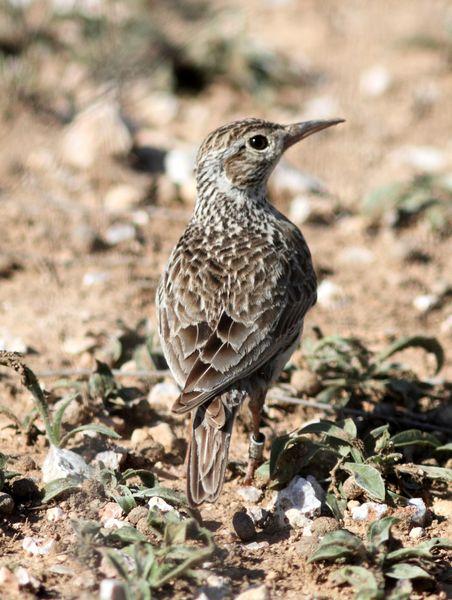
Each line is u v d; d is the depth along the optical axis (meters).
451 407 11.50
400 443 10.27
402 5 24.59
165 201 16.95
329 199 16.98
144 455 10.59
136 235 15.84
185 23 21.59
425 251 15.98
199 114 19.70
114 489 9.59
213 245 10.55
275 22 23.62
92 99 19.20
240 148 11.05
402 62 22.09
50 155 17.64
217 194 11.14
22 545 9.00
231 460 10.64
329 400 11.54
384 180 17.81
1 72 19.45
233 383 9.40
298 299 10.29
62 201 16.67
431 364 12.86
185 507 9.37
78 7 21.34
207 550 8.24
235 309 9.71
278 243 10.70
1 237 15.59
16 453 10.59
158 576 8.26
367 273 15.36
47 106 19.19
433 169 18.17
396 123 19.84
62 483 9.66
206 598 8.18
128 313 13.84
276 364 10.06
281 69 20.98
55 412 10.56
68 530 9.20
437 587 8.66
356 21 23.88
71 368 12.34
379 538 8.81
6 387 11.77
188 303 9.84
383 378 11.98
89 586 8.36
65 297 14.20
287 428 11.29
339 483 9.86
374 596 8.11
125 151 17.64
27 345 12.77
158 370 12.28
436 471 10.02
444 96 20.83
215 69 20.81
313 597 8.41
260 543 9.22
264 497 9.98
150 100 20.00
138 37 20.70
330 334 13.49
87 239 15.40
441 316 14.27
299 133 11.34
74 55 20.53
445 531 9.61
